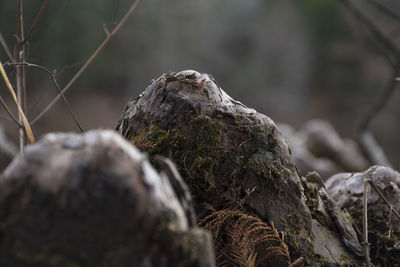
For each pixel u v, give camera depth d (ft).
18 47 5.04
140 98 4.36
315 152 15.23
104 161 3.54
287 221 4.25
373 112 12.33
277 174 4.24
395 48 9.56
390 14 9.74
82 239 3.53
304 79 66.44
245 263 4.16
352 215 4.68
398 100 52.95
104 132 3.59
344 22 62.18
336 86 65.16
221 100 4.27
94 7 47.60
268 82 66.95
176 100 4.23
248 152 4.24
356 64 63.72
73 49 47.73
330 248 4.34
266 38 67.77
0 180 3.57
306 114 64.23
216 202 4.23
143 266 3.54
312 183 4.69
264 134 4.27
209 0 67.97
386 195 4.68
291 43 66.90
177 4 65.51
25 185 3.54
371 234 4.58
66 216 3.52
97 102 56.65
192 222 3.70
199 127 4.21
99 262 3.53
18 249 3.53
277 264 4.21
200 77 4.29
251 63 67.77
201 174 4.20
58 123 38.01
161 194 3.58
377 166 4.78
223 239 4.23
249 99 66.18
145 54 64.13
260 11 68.13
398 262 4.50
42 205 3.53
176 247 3.57
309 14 63.82
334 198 4.81
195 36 67.31
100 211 3.52
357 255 4.37
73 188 3.52
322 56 65.82
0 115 4.94
